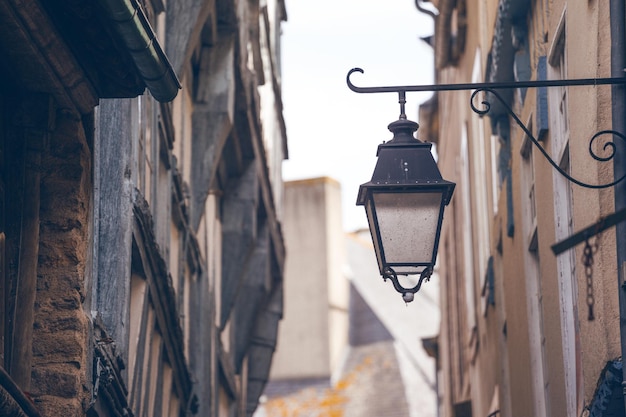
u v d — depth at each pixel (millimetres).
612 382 8453
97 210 11078
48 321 9055
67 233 9148
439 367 34438
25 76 8734
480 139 19359
